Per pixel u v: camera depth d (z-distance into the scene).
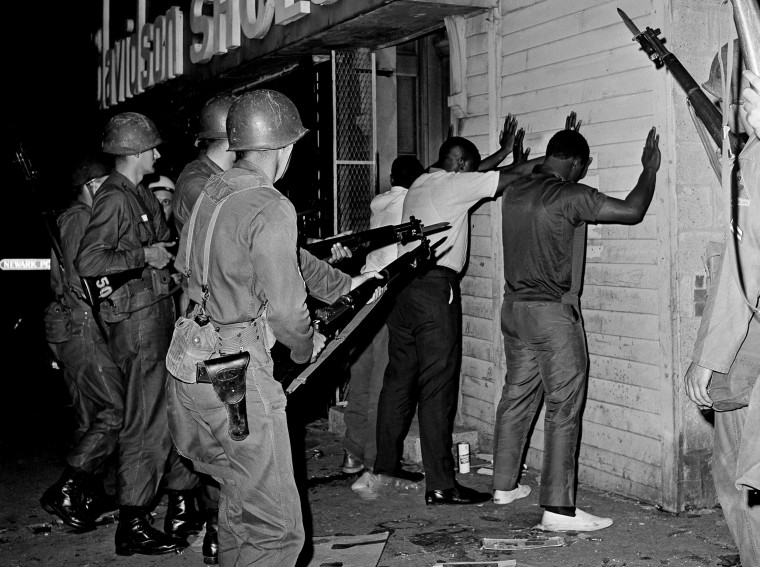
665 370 4.59
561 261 4.52
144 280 4.42
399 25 6.04
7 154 10.73
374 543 4.38
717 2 4.52
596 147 4.91
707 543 4.22
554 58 5.16
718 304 3.08
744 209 2.86
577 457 5.18
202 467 3.33
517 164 5.11
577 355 4.51
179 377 3.17
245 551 3.16
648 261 4.65
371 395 5.46
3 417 7.45
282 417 3.18
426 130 7.18
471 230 5.91
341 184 6.82
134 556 4.39
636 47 4.62
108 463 5.92
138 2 9.41
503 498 4.93
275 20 6.68
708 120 3.64
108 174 5.12
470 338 6.00
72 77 12.06
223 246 3.13
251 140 3.27
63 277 5.07
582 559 4.10
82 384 4.93
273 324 3.09
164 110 9.52
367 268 5.43
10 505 5.23
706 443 4.64
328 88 6.79
